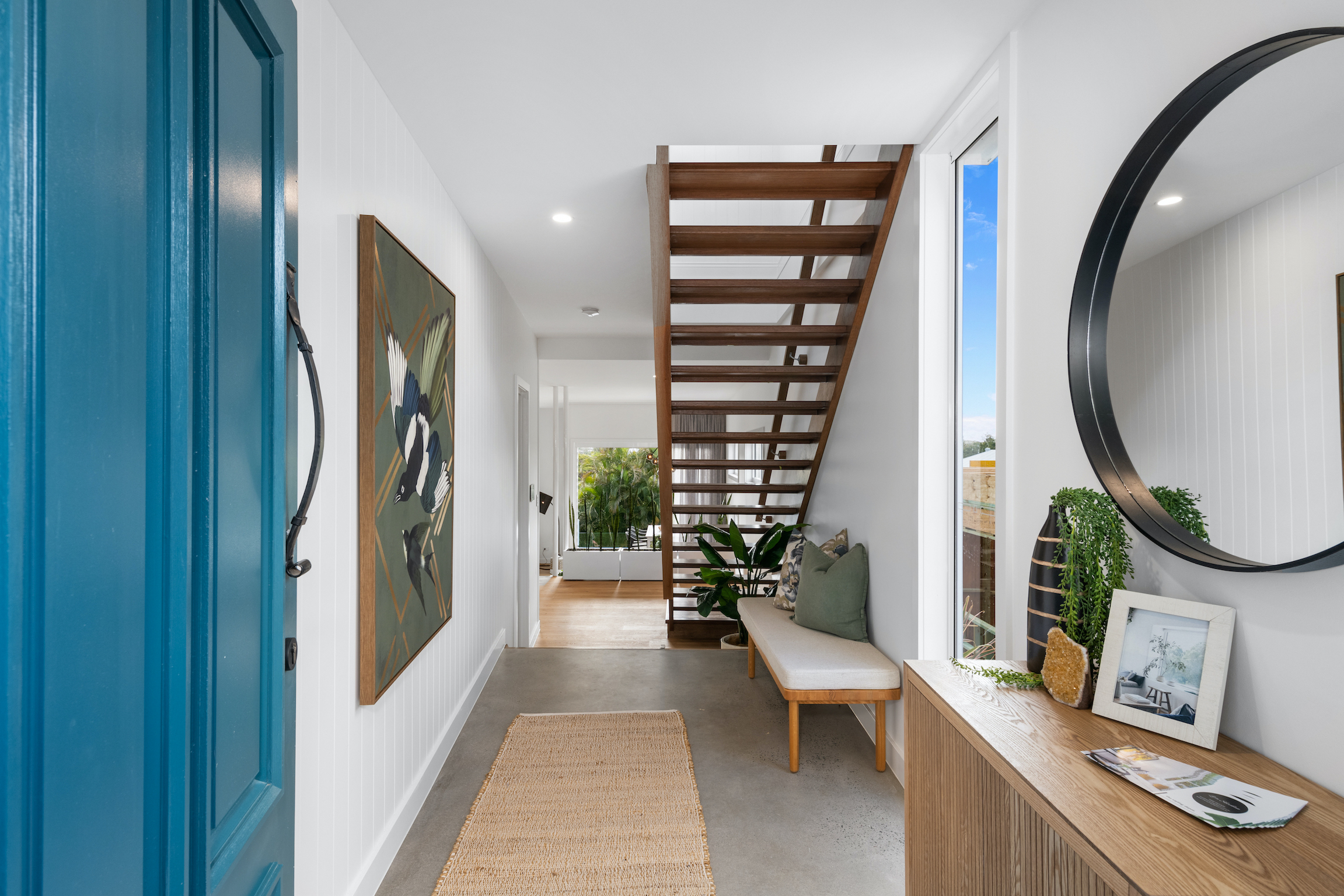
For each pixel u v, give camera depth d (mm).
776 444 4527
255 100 855
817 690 2752
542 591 8031
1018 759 1130
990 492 2342
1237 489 1109
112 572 547
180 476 633
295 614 1052
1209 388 1162
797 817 2414
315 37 1642
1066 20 1632
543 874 2068
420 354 2352
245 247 812
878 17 1805
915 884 1601
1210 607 1185
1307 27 1022
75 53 495
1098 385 1452
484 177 2816
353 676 1880
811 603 3320
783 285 3141
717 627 5691
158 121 622
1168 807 976
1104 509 1387
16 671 439
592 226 3406
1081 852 909
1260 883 810
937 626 2568
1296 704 1061
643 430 11008
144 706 599
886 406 2951
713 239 3041
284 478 938
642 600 7473
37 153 456
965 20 1824
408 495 2232
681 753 2959
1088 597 1394
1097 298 1453
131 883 574
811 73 2082
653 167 2684
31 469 455
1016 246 1849
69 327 487
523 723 3307
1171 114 1249
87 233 510
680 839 2262
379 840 2074
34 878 451
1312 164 981
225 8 755
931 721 1512
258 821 824
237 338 784
